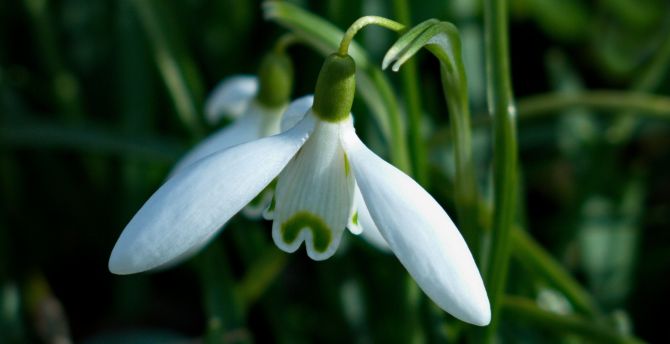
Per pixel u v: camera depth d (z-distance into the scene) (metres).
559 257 0.27
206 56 0.29
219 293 0.24
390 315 0.25
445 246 0.17
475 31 0.27
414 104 0.22
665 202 0.30
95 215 0.29
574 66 0.31
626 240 0.26
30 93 0.30
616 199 0.27
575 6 0.30
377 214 0.17
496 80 0.20
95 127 0.27
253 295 0.24
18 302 0.26
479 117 0.25
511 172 0.20
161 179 0.28
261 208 0.19
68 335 0.27
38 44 0.28
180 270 0.29
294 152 0.18
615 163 0.28
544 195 0.30
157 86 0.28
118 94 0.28
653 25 0.30
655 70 0.28
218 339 0.22
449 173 0.26
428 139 0.25
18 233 0.28
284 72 0.21
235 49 0.29
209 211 0.17
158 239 0.17
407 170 0.22
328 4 0.26
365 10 0.26
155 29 0.25
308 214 0.18
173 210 0.17
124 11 0.27
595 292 0.26
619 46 0.31
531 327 0.24
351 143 0.18
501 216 0.20
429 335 0.23
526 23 0.32
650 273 0.27
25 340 0.26
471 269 0.17
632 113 0.25
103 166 0.28
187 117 0.25
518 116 0.25
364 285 0.25
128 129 0.27
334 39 0.21
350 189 0.18
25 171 0.29
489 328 0.21
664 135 0.30
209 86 0.29
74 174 0.29
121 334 0.26
